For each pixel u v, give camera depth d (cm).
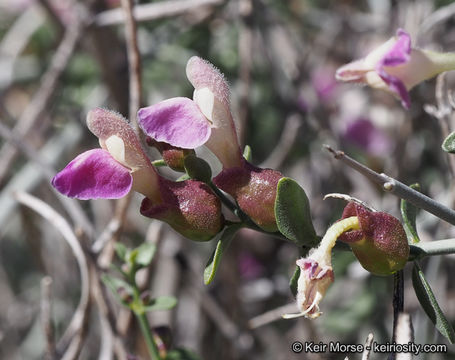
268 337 30
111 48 30
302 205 18
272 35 31
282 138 31
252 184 18
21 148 27
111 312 23
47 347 22
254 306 31
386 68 19
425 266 26
